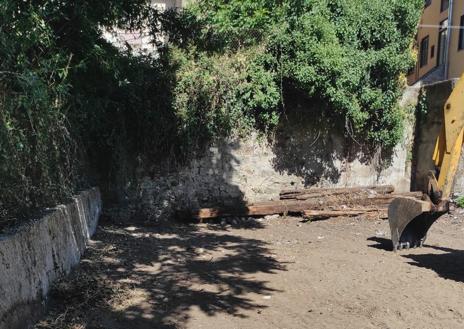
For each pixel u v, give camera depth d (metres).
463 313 4.57
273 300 5.02
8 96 4.34
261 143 10.17
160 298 5.04
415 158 11.21
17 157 4.42
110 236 7.94
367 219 9.59
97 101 8.30
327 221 9.48
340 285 5.45
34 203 5.07
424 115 10.90
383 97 10.38
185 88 9.48
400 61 10.23
